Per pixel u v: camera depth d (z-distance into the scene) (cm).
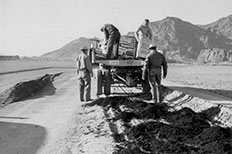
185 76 3444
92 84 2242
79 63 1386
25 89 1666
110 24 1506
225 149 612
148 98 1405
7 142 764
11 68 4972
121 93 1619
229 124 828
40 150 698
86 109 1177
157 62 1220
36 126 919
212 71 4997
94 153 651
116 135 773
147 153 629
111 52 1511
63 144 734
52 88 2061
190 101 1218
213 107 989
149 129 787
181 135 734
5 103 1385
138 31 1505
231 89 1781
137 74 1524
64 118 1027
